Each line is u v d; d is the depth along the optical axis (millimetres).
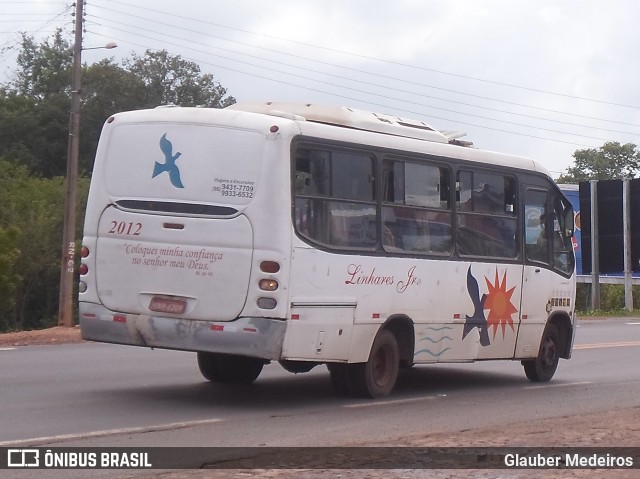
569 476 8938
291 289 12273
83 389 14000
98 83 74688
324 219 12758
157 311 12633
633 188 48312
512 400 14789
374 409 13195
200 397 13711
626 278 48469
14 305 49875
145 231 12758
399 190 13938
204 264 12398
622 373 19000
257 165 12273
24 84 77688
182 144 12672
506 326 15969
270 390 14680
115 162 13102
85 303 13141
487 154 15625
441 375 17797
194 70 81688
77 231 53094
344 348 13148
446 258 14695
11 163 64688
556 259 17203
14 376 15156
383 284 13594
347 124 13805
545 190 16906
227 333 12234
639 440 10781
